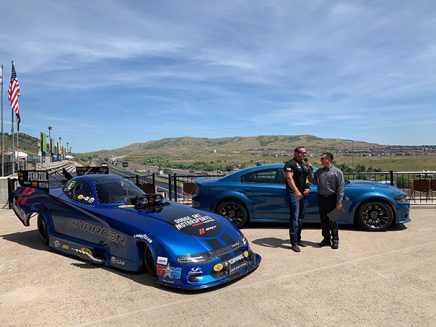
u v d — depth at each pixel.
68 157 181.25
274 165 7.65
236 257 4.59
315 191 7.18
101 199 5.67
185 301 4.04
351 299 4.00
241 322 3.52
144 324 3.53
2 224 8.59
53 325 3.54
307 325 3.44
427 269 4.92
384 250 5.83
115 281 4.68
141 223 4.87
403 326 3.38
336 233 5.96
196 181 8.13
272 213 7.39
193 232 4.62
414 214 9.00
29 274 5.00
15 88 24.09
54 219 6.10
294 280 4.59
